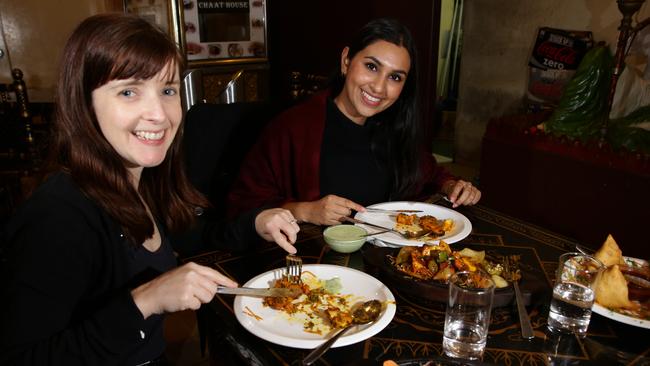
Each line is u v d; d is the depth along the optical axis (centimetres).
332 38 369
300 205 158
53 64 387
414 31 320
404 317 104
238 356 96
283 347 93
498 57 399
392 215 161
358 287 113
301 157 180
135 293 91
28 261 84
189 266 93
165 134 98
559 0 343
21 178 256
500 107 407
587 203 265
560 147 276
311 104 186
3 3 363
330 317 100
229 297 111
